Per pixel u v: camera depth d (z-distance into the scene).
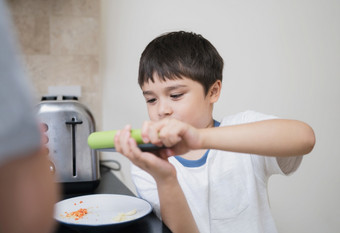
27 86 0.24
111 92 1.55
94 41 1.46
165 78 0.87
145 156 0.61
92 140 0.62
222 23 1.65
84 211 0.78
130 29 1.55
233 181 0.98
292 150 0.66
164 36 1.01
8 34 0.24
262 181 0.98
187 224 0.74
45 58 1.42
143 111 1.58
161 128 0.56
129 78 1.56
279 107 1.76
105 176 1.34
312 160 1.84
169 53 0.90
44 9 1.41
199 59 0.92
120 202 0.84
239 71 1.69
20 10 1.39
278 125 0.67
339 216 1.88
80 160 1.09
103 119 1.55
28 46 1.41
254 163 0.97
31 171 0.25
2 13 0.24
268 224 0.98
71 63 1.45
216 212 0.96
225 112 1.69
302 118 1.80
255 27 1.69
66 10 1.42
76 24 1.44
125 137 0.57
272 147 0.64
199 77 0.90
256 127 0.65
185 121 0.89
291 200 1.83
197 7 1.62
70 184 1.08
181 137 0.59
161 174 0.66
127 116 1.57
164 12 1.58
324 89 1.80
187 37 0.99
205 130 0.62
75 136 1.08
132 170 1.02
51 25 1.42
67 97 1.31
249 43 1.69
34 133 0.24
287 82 1.75
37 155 0.26
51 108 1.07
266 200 0.99
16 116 0.23
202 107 0.93
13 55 0.24
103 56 1.53
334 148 1.85
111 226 0.66
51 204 0.28
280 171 0.90
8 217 0.24
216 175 0.98
